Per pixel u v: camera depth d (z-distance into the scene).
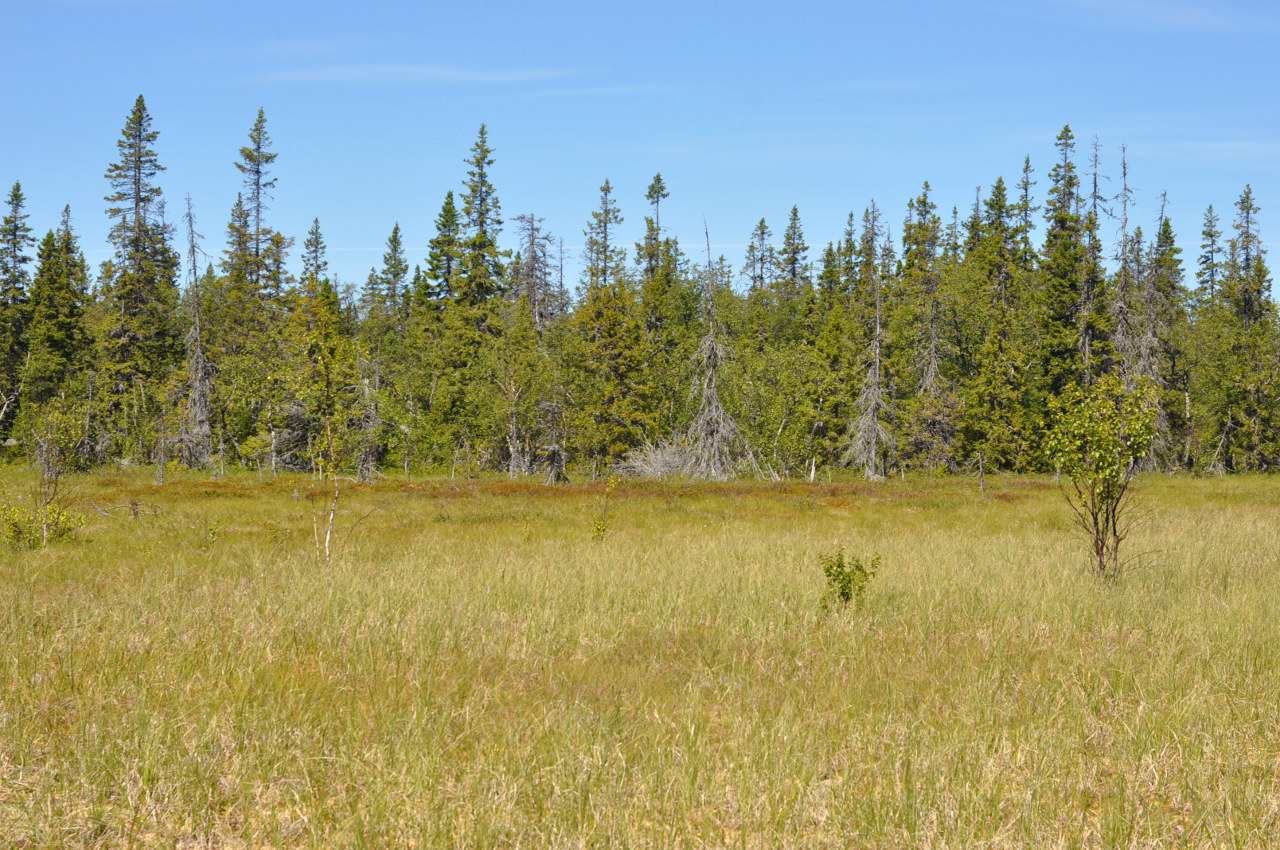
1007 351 49.66
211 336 53.28
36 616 9.45
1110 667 7.85
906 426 47.81
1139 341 47.56
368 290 88.81
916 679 7.77
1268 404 50.56
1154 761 5.64
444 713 6.39
